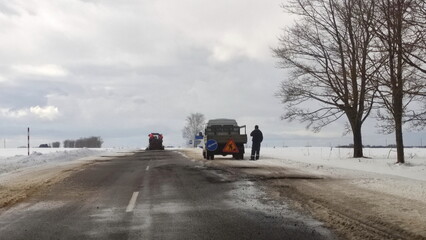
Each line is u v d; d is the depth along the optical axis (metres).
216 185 14.20
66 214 9.65
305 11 26.94
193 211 9.68
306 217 8.68
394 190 11.98
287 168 20.00
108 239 7.26
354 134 26.36
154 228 8.02
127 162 27.83
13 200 11.69
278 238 7.08
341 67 26.72
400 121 20.38
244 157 30.59
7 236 7.64
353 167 20.00
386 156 27.75
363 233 7.23
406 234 7.11
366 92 24.30
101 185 14.96
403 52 13.25
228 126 30.95
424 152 34.25
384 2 13.30
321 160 24.67
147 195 12.34
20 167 23.80
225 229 7.80
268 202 10.62
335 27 25.81
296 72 27.61
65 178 17.39
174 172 19.36
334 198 10.86
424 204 9.69
